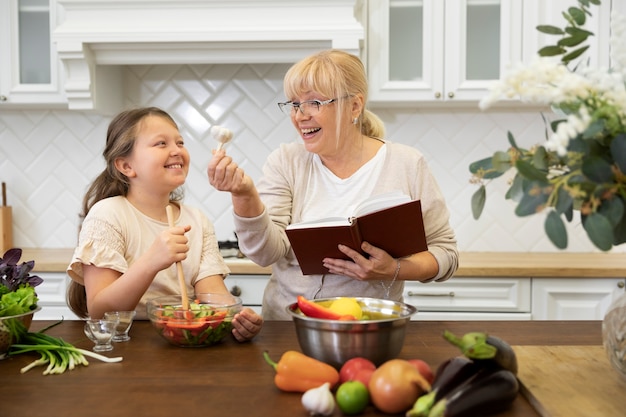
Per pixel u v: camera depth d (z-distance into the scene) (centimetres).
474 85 292
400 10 295
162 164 174
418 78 297
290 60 288
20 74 304
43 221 334
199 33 280
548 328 160
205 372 123
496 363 109
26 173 333
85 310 181
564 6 287
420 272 170
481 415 103
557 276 268
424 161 185
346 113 174
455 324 163
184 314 139
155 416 101
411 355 134
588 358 132
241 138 329
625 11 279
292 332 155
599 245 95
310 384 111
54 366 127
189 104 329
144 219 176
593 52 285
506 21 289
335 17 280
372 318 134
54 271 279
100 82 300
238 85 327
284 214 184
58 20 299
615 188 98
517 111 321
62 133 331
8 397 109
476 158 324
